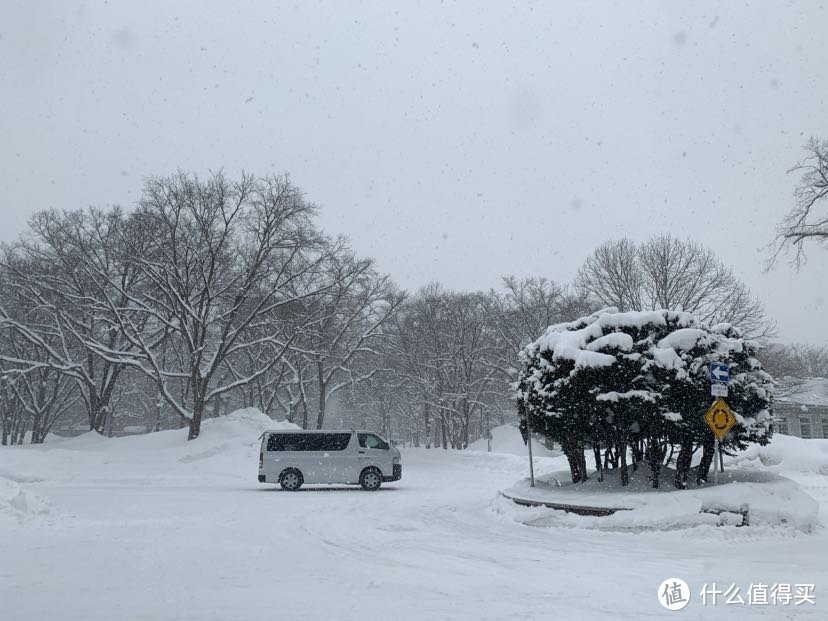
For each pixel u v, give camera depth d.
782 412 61.94
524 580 9.01
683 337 15.05
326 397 56.81
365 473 24.66
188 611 7.26
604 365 14.97
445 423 64.75
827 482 24.77
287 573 9.42
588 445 17.91
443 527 14.37
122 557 10.49
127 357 44.75
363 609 7.38
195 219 43.78
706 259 47.66
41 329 55.22
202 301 44.34
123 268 48.31
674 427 14.77
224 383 66.31
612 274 49.19
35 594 7.99
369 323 60.34
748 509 13.47
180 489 25.09
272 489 24.98
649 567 9.95
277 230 44.41
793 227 34.66
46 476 31.14
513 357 61.38
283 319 48.78
